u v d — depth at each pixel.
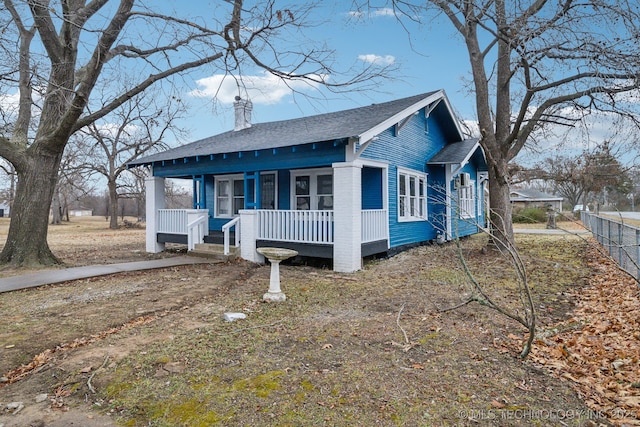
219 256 10.35
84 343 4.31
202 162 11.86
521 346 4.15
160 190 13.13
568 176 23.22
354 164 8.74
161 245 13.04
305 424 2.68
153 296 6.50
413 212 12.36
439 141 14.48
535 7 8.60
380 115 10.26
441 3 7.96
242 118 15.80
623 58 7.89
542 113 10.43
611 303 5.99
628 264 8.49
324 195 11.59
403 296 6.40
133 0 7.99
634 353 3.98
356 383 3.26
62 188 35.12
